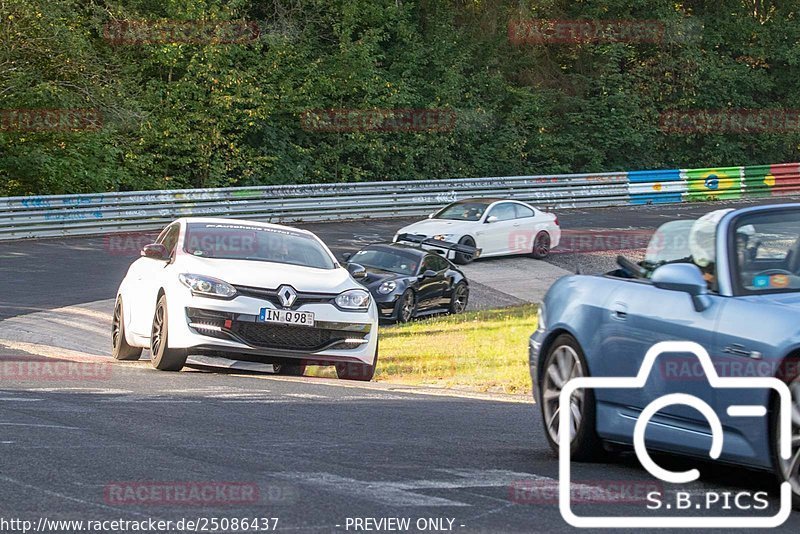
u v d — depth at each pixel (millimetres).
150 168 55969
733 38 75875
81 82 50844
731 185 63594
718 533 6762
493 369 19203
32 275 31562
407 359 21547
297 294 15672
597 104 70375
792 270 8477
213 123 57656
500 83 68812
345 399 13281
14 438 9531
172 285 15797
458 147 67312
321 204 50344
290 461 8805
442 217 42969
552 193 57531
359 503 7285
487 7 70125
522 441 10477
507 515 7059
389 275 32688
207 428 10438
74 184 52094
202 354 15695
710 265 8734
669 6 73938
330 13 65062
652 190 60719
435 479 8227
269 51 60531
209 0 58344
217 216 46812
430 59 67062
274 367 18562
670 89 72812
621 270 10188
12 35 49375
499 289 38312
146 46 56156
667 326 8461
